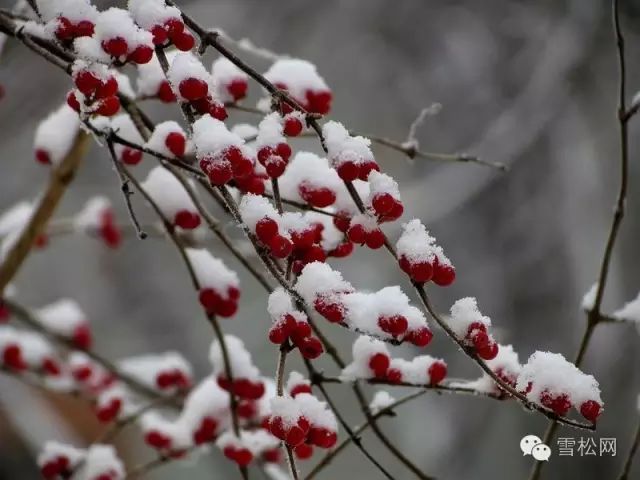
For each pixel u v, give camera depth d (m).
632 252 4.82
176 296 6.91
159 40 1.40
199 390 2.22
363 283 5.78
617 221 1.86
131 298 6.90
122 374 2.78
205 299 1.82
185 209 1.86
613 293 4.76
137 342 6.80
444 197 4.93
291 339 1.32
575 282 4.94
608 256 1.87
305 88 1.80
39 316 3.15
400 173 5.85
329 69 5.86
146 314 6.86
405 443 5.63
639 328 1.84
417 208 4.91
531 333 5.01
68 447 2.40
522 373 1.38
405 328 1.30
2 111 4.93
